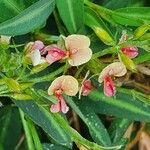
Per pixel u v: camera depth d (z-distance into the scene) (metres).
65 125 0.14
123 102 0.16
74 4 0.16
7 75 0.14
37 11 0.13
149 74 0.17
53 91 0.14
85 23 0.16
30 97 0.14
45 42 0.16
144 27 0.14
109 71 0.14
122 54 0.14
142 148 0.19
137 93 0.15
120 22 0.16
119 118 0.17
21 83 0.13
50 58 0.14
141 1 0.18
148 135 0.19
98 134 0.16
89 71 0.15
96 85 0.16
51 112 0.14
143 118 0.16
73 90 0.14
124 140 0.17
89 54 0.14
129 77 0.17
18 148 0.18
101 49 0.16
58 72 0.14
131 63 0.14
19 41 0.15
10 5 0.15
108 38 0.14
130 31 0.16
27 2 0.15
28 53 0.13
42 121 0.15
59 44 0.14
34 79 0.14
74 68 0.16
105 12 0.16
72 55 0.14
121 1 0.17
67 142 0.15
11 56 0.13
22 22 0.13
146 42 0.14
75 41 0.14
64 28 0.17
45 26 0.17
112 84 0.14
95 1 0.17
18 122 0.17
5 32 0.13
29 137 0.16
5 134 0.17
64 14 0.16
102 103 0.16
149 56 0.15
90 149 0.14
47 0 0.14
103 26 0.16
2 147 0.17
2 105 0.16
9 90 0.13
